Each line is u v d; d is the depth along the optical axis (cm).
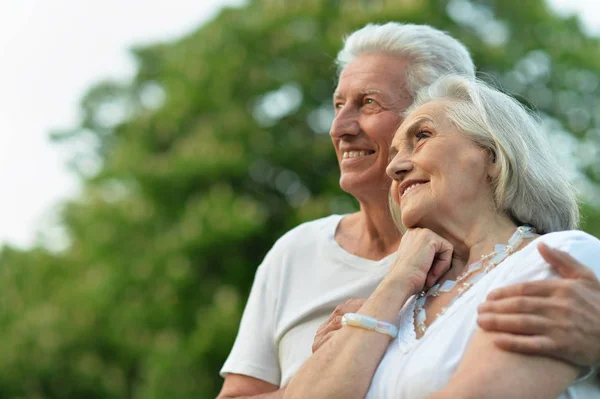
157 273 1156
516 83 1301
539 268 232
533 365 216
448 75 286
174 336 1110
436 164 264
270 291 352
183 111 1300
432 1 1277
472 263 258
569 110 1359
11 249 1592
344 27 1248
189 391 1065
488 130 262
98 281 1223
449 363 231
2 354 1325
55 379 1319
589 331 216
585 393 231
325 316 332
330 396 245
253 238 1161
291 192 1225
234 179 1215
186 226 1142
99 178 1341
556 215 264
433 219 266
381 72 345
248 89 1273
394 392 237
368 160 340
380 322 253
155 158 1267
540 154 268
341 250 346
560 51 1372
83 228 1374
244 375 343
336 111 361
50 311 1344
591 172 1314
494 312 223
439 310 254
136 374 1300
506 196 260
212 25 1372
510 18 1376
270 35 1298
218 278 1148
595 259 233
